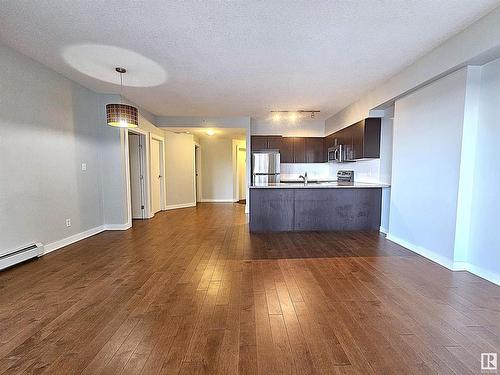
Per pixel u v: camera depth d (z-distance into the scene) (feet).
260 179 21.95
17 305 7.11
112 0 6.79
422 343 5.57
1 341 5.62
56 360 5.08
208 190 30.35
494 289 8.00
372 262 10.35
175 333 5.91
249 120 21.54
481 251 8.89
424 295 7.64
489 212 8.57
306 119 22.86
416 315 6.62
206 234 14.92
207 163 30.19
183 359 5.12
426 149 10.79
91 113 14.53
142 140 19.35
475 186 9.07
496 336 5.79
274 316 6.59
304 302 7.27
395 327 6.13
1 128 9.41
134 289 8.05
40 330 6.00
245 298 7.50
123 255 11.27
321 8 7.16
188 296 7.61
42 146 11.22
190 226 17.08
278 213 15.64
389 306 7.05
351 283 8.46
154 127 20.90
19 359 5.10
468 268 9.41
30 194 10.65
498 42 7.28
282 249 12.08
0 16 7.50
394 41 9.06
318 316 6.59
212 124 21.43
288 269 9.66
